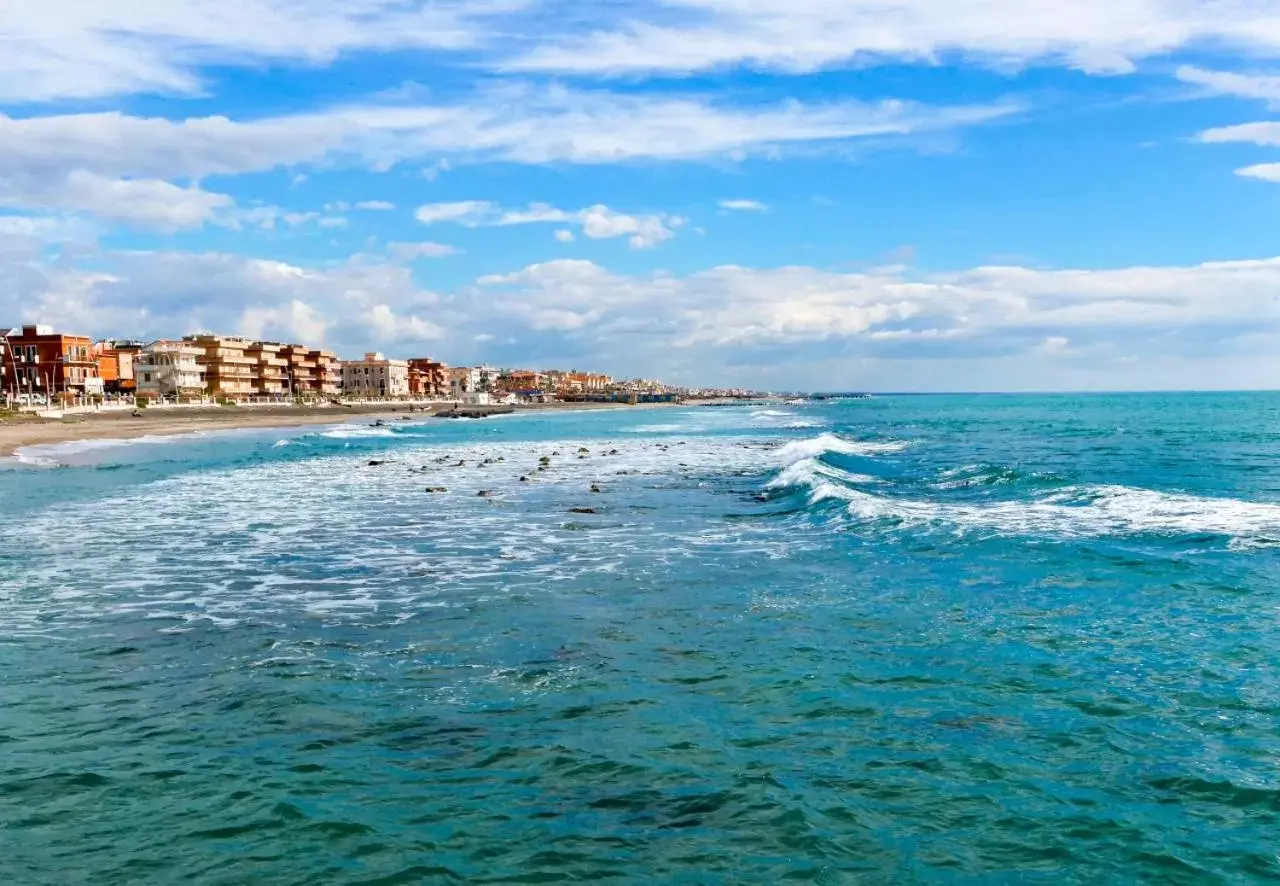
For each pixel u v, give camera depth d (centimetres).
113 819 642
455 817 646
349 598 1373
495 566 1630
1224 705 846
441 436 7675
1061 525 1897
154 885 558
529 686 934
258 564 1675
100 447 5859
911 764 730
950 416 10981
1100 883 557
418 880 564
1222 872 567
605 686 931
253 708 871
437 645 1096
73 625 1212
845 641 1086
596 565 1622
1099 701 866
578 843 609
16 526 2198
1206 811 646
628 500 2681
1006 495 2492
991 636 1096
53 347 11331
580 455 4866
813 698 888
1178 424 7212
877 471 3425
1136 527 1844
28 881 561
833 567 1551
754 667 988
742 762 738
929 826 631
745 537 1917
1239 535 1708
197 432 8081
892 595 1325
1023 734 789
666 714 848
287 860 587
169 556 1767
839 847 603
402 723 829
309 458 4844
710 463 4197
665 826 632
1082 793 677
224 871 574
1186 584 1339
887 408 17200
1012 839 612
